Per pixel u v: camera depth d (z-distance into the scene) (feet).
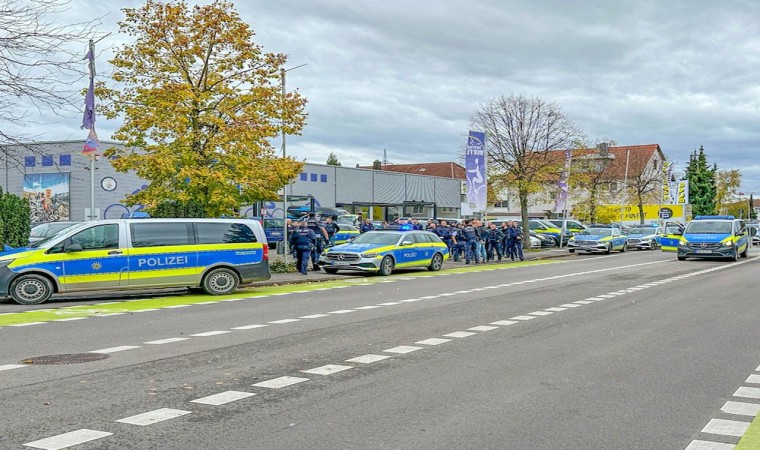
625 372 27.45
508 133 140.67
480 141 112.68
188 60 75.20
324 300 53.93
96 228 53.47
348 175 194.90
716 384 25.52
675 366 28.68
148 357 30.14
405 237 84.74
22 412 21.16
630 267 96.17
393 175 213.87
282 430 19.53
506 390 24.40
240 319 42.65
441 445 18.37
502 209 286.87
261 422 20.29
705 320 42.37
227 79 75.00
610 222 199.41
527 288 64.13
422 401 22.84
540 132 139.95
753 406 22.49
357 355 30.73
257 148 74.49
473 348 32.58
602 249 136.98
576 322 41.39
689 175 319.47
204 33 74.28
